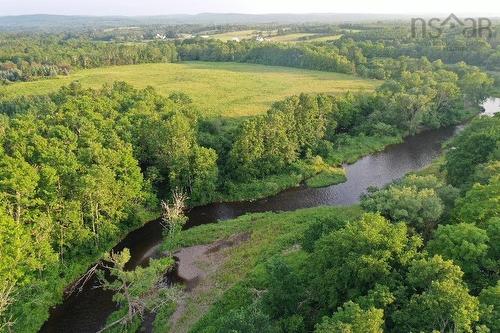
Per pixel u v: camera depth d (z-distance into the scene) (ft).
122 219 240.73
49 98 393.70
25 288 177.47
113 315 180.14
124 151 244.01
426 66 549.95
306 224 237.66
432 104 421.18
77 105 296.92
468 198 167.02
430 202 171.42
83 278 205.46
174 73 618.03
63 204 206.69
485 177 195.83
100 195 212.43
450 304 108.06
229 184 291.58
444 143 376.07
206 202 284.00
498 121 275.80
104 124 272.10
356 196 292.40
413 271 123.95
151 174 270.26
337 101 401.29
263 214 262.26
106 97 333.62
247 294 181.98
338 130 410.52
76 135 250.78
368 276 127.65
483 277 132.67
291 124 333.42
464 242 133.18
